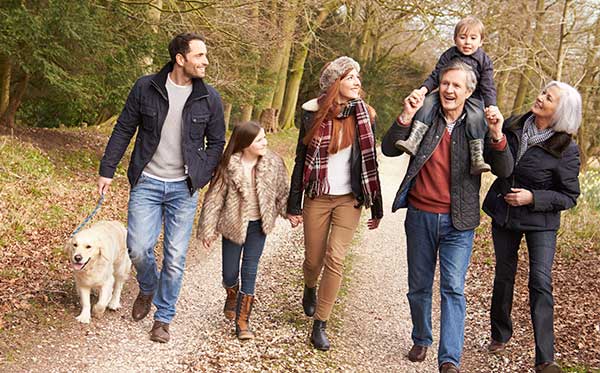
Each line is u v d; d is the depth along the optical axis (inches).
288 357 179.3
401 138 173.3
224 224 186.4
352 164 181.8
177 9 519.5
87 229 189.3
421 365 188.4
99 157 522.0
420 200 178.1
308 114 185.9
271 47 666.8
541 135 181.9
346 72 179.6
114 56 454.9
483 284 282.0
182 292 231.1
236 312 189.5
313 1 674.8
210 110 181.8
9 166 372.5
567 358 189.9
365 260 323.9
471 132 171.5
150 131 177.9
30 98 544.4
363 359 187.8
